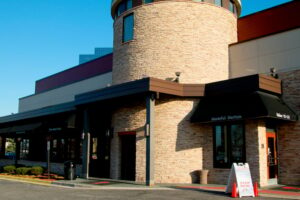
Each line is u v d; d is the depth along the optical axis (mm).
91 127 22438
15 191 15359
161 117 18641
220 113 16891
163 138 18406
